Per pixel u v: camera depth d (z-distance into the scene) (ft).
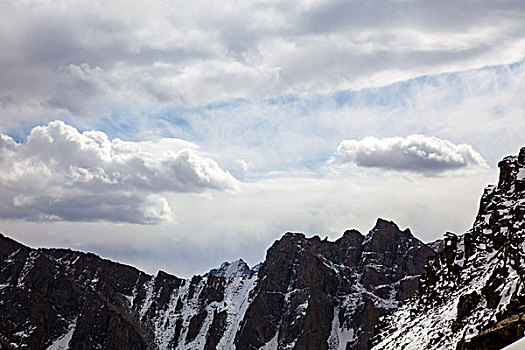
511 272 449.48
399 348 586.86
